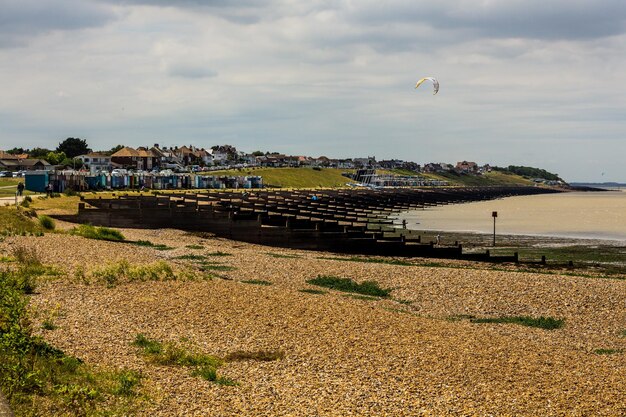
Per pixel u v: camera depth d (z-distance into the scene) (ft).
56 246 142.31
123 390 52.42
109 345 65.67
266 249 200.95
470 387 60.29
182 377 57.93
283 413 50.55
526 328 95.55
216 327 77.61
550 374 66.95
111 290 95.25
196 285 104.32
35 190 370.73
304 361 65.87
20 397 46.21
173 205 243.81
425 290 120.78
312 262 154.71
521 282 124.57
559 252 214.69
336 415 50.80
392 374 62.80
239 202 319.88
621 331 94.68
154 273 109.19
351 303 101.30
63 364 55.67
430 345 75.25
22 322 60.39
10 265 110.52
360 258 185.68
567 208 570.87
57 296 87.86
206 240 210.79
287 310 88.94
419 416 51.83
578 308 107.04
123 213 235.40
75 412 45.65
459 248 191.42
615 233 295.48
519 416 53.31
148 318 79.51
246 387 56.59
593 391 61.77
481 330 90.84
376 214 407.64
